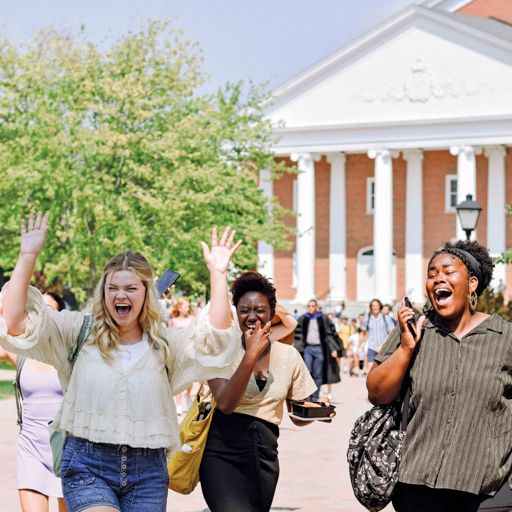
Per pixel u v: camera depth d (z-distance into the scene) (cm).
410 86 6862
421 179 7056
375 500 717
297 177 7331
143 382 672
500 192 6838
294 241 7350
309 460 1691
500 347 716
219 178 4594
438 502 715
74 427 668
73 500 663
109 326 677
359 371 4381
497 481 705
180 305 2230
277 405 827
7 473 1506
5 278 5534
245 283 854
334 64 7000
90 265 4447
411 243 7062
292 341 937
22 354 675
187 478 819
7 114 4459
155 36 4653
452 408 708
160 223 4484
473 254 750
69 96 4491
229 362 679
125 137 4331
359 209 7262
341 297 7194
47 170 4306
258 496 818
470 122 6688
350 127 6919
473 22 6950
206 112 4778
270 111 7131
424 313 749
